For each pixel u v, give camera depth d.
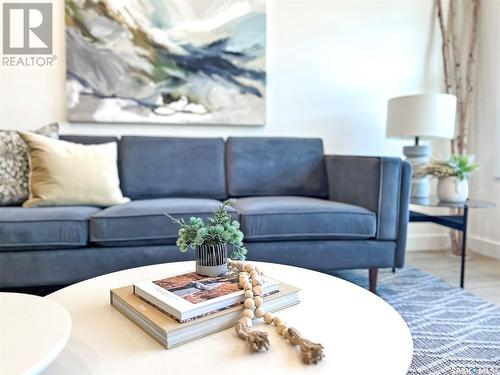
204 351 0.66
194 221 0.94
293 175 2.26
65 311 0.69
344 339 0.71
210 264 0.92
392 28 2.64
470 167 2.03
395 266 1.78
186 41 2.37
